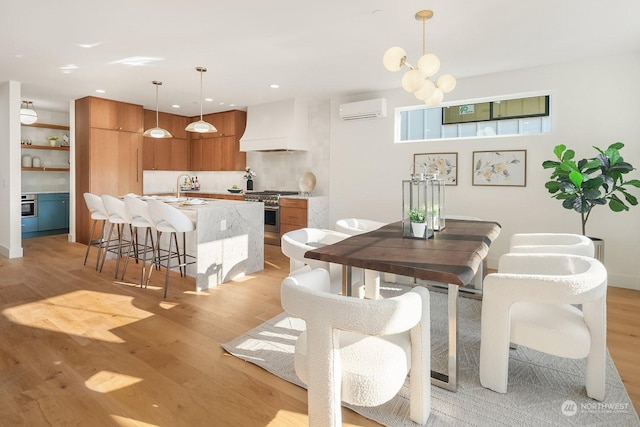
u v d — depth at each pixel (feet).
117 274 14.14
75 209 21.03
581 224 14.06
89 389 6.79
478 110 17.99
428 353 5.85
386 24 10.65
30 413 6.08
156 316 10.29
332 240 9.86
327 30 11.09
